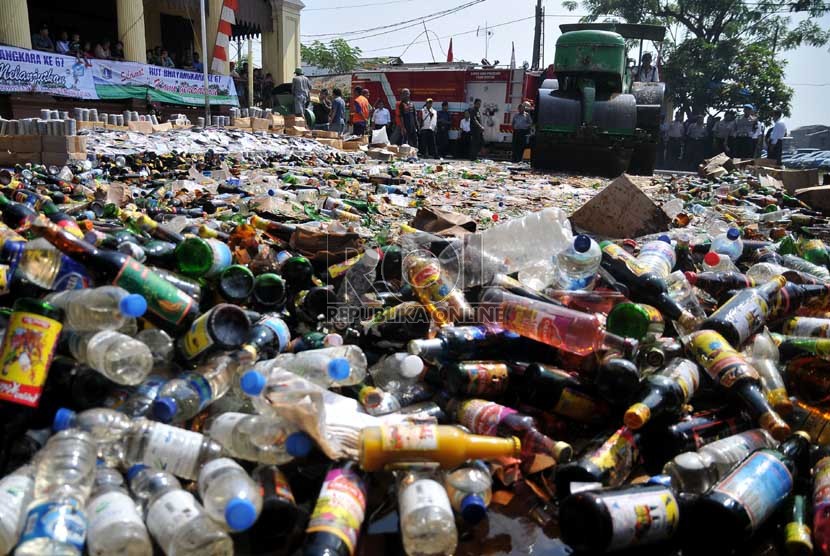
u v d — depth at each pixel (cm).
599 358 279
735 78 3328
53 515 180
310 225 433
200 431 245
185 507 191
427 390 291
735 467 227
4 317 264
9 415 214
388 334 320
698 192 1073
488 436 243
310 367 273
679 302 361
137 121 1320
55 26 2219
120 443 217
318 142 1639
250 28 2627
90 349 234
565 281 358
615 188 582
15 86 1401
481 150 2444
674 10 3594
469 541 225
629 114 1398
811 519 216
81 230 342
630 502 205
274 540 210
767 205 912
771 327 342
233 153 1200
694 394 286
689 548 215
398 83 2572
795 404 280
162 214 560
